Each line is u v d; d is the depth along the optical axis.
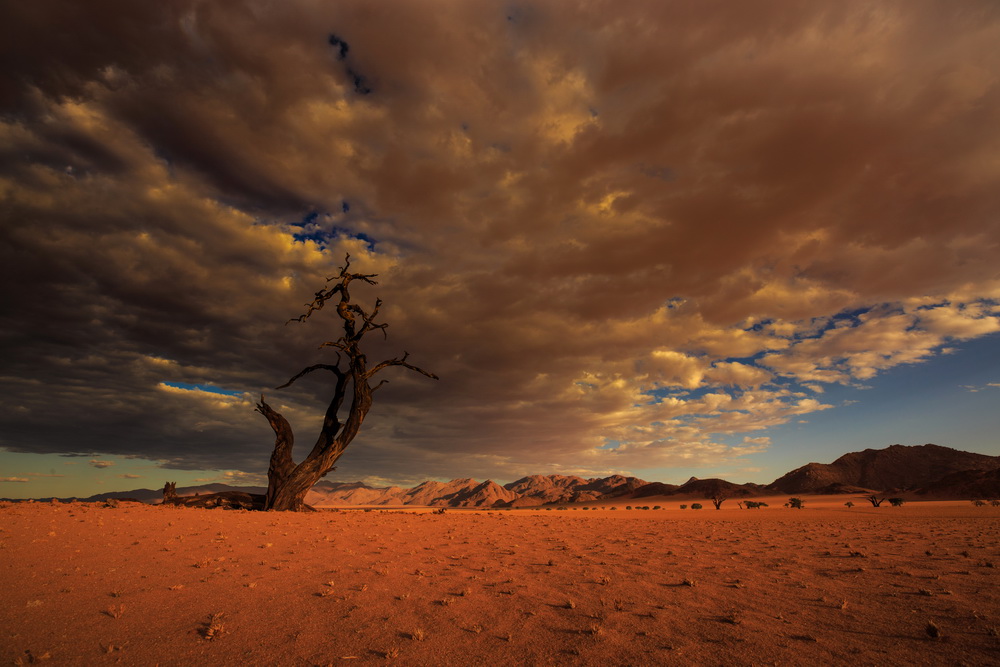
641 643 7.48
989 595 10.46
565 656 6.94
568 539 22.83
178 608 9.12
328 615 8.86
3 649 6.94
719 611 9.34
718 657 6.89
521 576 12.84
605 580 11.99
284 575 12.22
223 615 8.70
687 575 13.12
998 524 33.47
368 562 14.44
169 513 27.83
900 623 8.52
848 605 9.75
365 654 7.00
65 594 9.80
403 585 11.41
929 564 14.90
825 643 7.49
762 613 9.19
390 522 30.47
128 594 9.97
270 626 8.21
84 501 35.19
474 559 15.74
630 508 137.50
